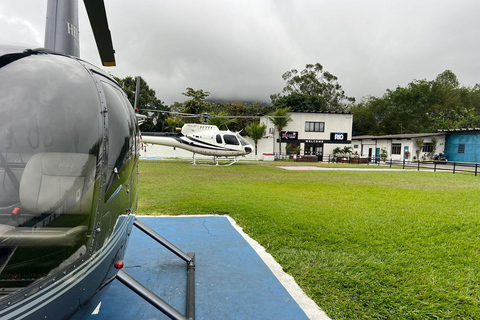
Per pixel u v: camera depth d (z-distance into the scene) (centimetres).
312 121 3094
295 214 544
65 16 211
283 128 3081
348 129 3131
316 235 424
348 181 1147
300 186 959
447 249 383
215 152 1842
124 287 262
